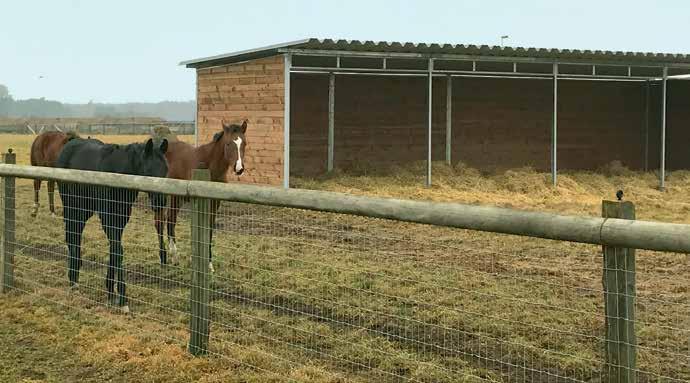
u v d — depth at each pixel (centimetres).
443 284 714
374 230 1062
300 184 1619
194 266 532
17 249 908
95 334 589
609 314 340
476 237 1012
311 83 1873
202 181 528
